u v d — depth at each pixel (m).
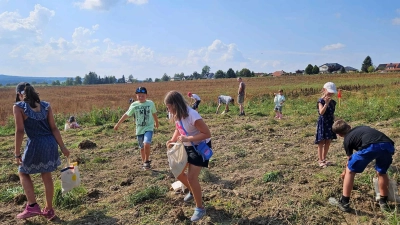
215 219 4.28
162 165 6.87
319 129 5.97
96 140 10.09
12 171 6.86
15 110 4.07
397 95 18.69
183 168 4.15
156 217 4.38
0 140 11.10
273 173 5.68
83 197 5.13
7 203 5.08
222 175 6.04
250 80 67.44
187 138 4.01
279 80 63.25
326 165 6.11
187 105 4.09
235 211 4.43
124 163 7.20
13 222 4.40
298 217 4.22
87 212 4.64
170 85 62.12
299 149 7.67
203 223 4.17
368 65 117.56
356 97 19.55
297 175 5.70
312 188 5.05
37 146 4.16
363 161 4.18
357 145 4.29
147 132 6.51
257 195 4.94
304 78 67.12
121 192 5.38
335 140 8.29
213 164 6.74
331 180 5.33
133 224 4.25
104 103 27.16
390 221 3.95
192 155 4.09
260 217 4.27
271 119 12.69
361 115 12.12
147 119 6.50
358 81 44.03
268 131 10.12
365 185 5.06
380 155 4.13
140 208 4.65
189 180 4.11
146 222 4.28
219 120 13.73
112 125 12.50
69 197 4.88
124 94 45.06
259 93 27.22
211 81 71.44
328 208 4.45
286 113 15.46
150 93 39.66
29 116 4.10
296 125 11.20
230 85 54.12
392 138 8.13
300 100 21.03
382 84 33.50
